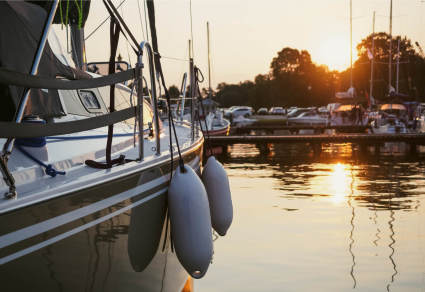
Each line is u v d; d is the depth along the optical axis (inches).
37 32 106.0
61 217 81.0
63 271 82.3
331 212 300.0
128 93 181.8
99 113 154.3
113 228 98.2
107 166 103.6
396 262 206.7
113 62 102.1
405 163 553.9
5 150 77.6
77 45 182.2
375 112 1079.6
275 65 3570.4
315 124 1421.0
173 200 115.6
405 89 1610.5
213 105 1143.0
